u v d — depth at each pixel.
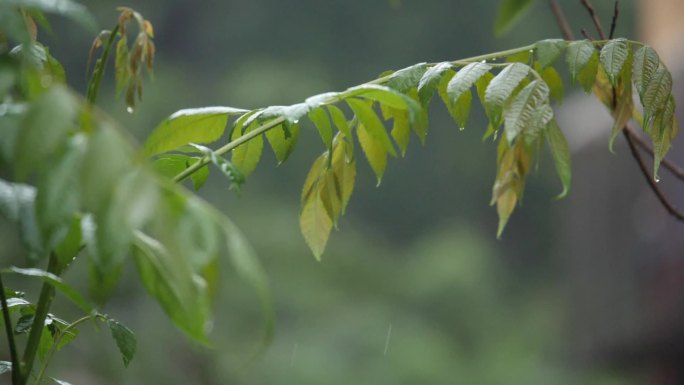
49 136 1.12
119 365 9.03
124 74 1.92
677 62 13.87
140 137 29.09
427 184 35.28
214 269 1.21
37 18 1.76
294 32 37.62
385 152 2.18
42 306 1.68
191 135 2.03
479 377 25.34
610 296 16.47
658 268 15.05
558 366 23.06
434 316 29.12
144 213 1.13
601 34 3.00
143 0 37.22
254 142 2.19
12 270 1.44
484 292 30.11
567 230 17.70
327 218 2.21
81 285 11.81
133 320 11.94
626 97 2.25
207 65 37.47
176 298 1.30
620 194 15.84
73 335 1.99
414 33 37.03
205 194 28.45
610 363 17.08
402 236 35.06
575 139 17.36
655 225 14.95
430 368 24.89
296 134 2.19
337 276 28.20
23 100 1.35
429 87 2.02
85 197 1.11
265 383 19.66
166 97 30.77
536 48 2.06
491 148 34.91
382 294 28.58
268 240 27.30
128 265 12.45
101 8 24.58
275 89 33.53
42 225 1.16
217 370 9.17
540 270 34.59
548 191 34.94
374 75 37.31
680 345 15.04
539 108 1.85
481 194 35.28
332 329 25.34
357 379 24.14
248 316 18.95
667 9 14.69
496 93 1.87
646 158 15.24
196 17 37.66
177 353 9.38
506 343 28.28
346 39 37.53
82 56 29.98
